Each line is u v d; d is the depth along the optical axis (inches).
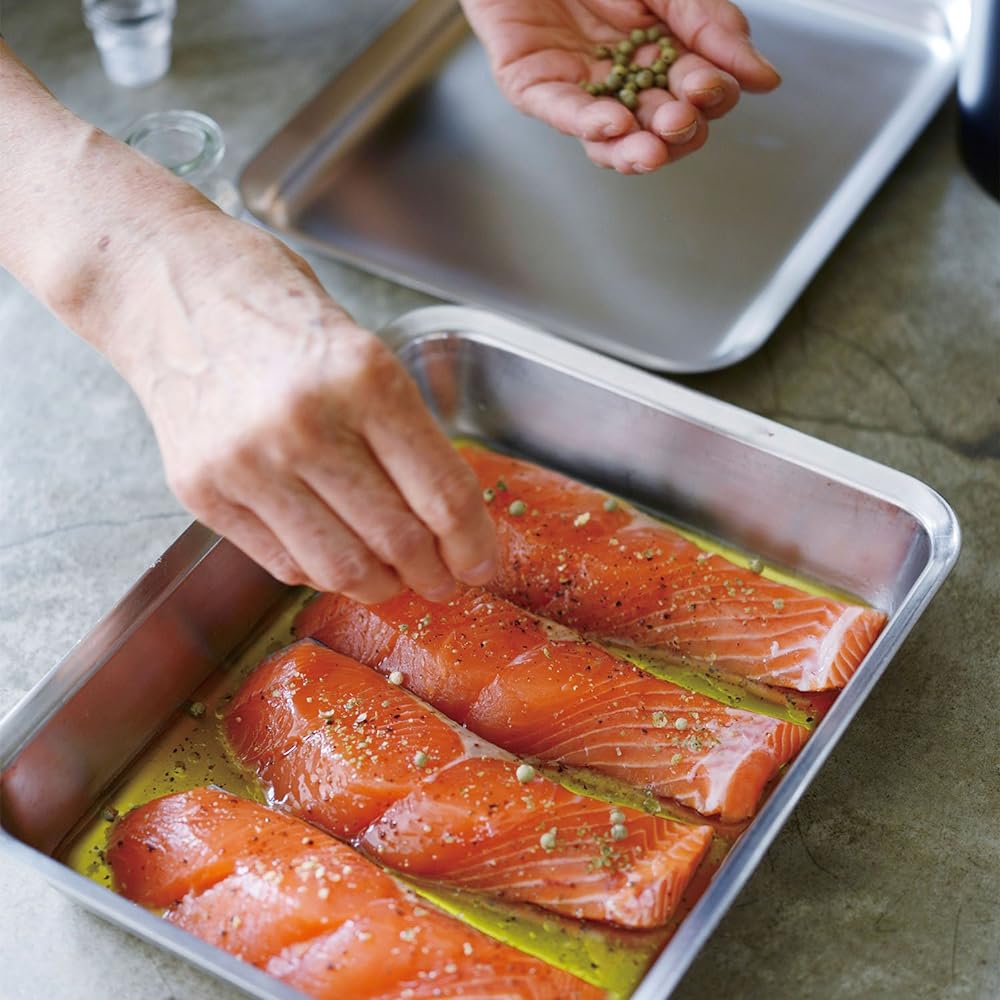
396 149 38.4
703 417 32.0
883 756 30.5
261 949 28.2
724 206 36.9
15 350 36.1
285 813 30.0
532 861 29.1
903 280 36.5
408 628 31.4
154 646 30.5
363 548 27.0
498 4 34.9
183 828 29.2
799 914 29.1
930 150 38.5
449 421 34.3
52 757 29.5
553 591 32.3
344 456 26.1
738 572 32.1
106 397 35.4
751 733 30.2
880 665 28.9
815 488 31.6
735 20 34.1
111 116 40.0
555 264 36.1
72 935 29.2
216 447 26.2
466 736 30.3
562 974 27.9
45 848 29.7
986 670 31.4
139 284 27.6
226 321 26.7
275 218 37.3
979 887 29.3
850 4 40.1
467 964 27.8
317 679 30.7
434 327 33.3
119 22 39.4
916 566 31.2
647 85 34.0
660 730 30.4
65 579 33.0
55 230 28.1
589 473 33.9
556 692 30.7
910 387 34.9
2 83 29.8
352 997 27.7
